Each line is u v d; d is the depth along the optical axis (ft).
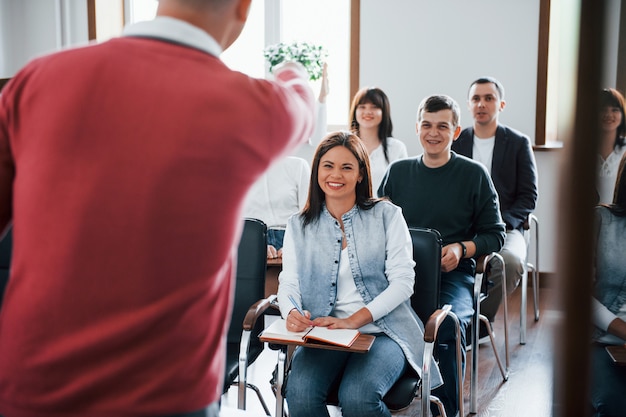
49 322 3.14
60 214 3.12
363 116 15.14
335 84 19.63
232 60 20.16
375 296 8.21
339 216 8.38
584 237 2.02
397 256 8.20
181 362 3.29
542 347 13.61
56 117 3.13
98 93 3.13
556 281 2.07
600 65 1.93
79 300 3.13
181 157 3.13
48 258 3.13
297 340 7.39
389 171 11.44
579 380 2.09
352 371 7.55
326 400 7.75
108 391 3.17
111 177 3.10
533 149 17.99
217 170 3.22
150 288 3.17
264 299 8.64
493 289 12.64
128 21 20.51
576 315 2.06
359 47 18.86
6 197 3.39
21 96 3.25
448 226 10.91
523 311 13.76
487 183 10.87
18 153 3.25
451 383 9.48
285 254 8.51
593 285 2.03
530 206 14.16
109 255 3.12
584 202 2.00
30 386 3.18
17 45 20.16
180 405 3.29
